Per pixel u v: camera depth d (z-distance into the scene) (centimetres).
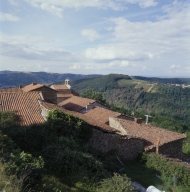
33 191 721
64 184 941
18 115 1683
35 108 1905
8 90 3575
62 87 5047
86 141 1623
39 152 1150
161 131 2128
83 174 1026
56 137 1358
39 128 1372
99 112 2806
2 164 736
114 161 1580
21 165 769
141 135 1953
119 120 2205
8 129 1317
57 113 1543
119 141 1644
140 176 1338
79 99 3791
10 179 657
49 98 3198
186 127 6025
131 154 1700
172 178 1295
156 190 977
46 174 966
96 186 974
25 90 3400
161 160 1500
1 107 1786
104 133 1625
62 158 1057
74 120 1573
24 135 1257
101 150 1622
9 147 983
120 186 904
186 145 3316
